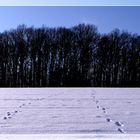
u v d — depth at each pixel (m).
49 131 10.48
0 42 71.31
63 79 71.56
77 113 14.58
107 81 71.50
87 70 71.62
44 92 33.56
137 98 23.59
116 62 71.50
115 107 17.09
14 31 71.69
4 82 71.12
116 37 71.75
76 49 72.00
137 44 71.25
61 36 71.88
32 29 72.00
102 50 71.62
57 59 72.00
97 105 18.11
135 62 71.12
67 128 10.96
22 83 71.38
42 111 15.30
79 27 72.12
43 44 71.81
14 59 71.38
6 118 13.12
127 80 71.19
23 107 17.11
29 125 11.53
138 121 12.39
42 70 71.62
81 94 29.12
